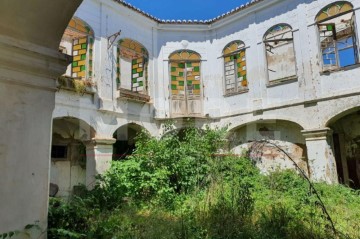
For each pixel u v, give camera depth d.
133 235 5.29
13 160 2.93
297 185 9.12
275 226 5.39
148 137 11.64
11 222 2.87
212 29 15.22
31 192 3.03
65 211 5.11
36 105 3.16
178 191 9.40
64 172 12.88
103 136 11.95
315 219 5.61
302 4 12.10
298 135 12.42
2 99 2.91
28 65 3.08
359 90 10.27
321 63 11.41
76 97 11.23
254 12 13.66
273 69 13.55
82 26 11.89
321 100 11.21
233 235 5.13
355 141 11.75
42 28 3.18
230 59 14.52
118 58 13.11
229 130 13.88
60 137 13.05
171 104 14.59
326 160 10.81
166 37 15.12
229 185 7.82
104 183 9.19
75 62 12.23
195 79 14.98
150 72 14.47
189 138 11.54
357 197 8.46
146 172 9.09
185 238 5.14
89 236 4.67
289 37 12.70
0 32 2.96
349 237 4.88
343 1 10.98
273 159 12.82
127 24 13.68
